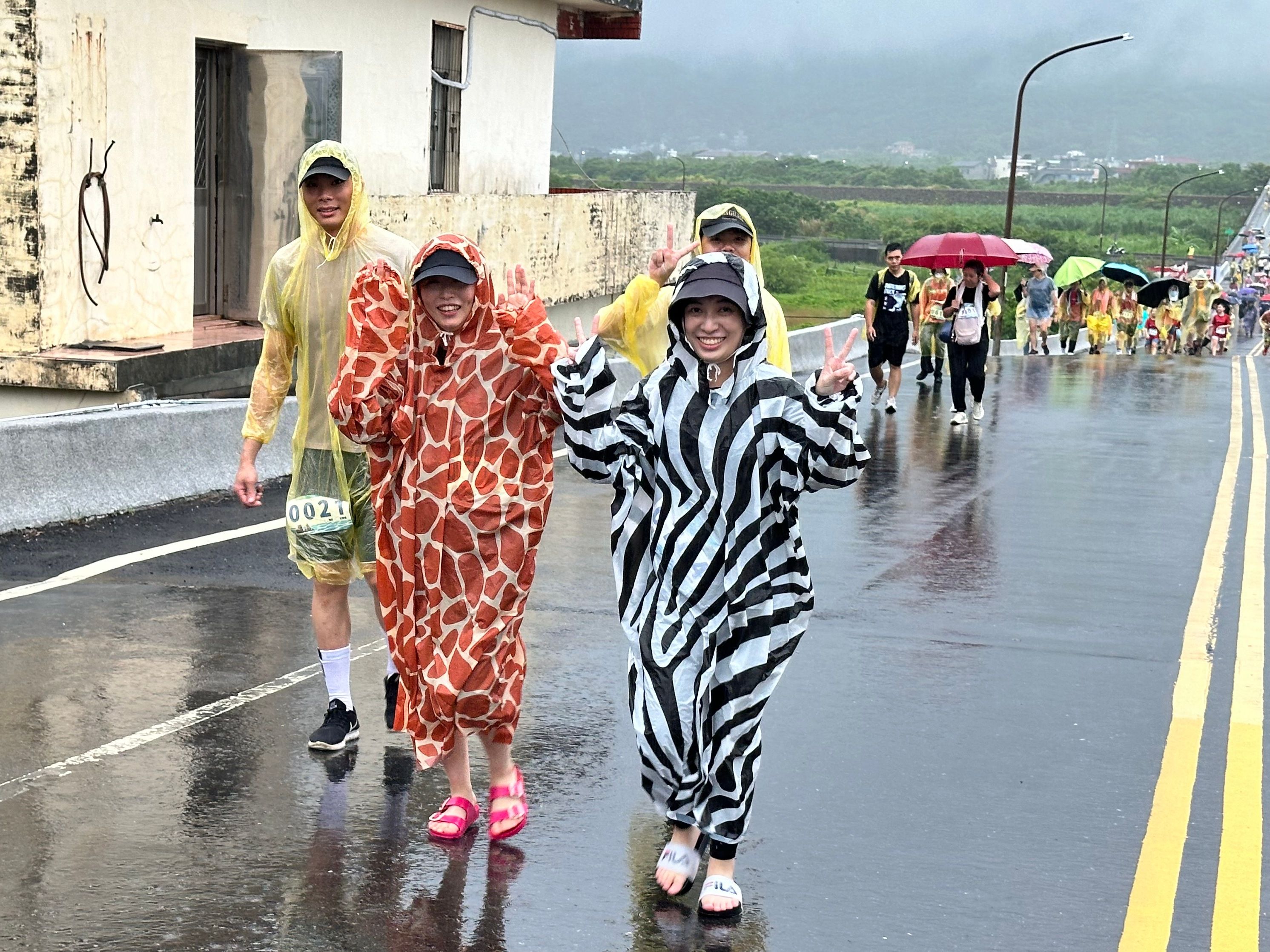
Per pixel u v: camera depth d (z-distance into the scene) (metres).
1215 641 8.18
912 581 9.45
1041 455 15.45
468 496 4.98
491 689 5.04
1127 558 10.37
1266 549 10.80
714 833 4.71
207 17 14.89
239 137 15.78
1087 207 194.38
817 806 5.63
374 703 6.68
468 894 4.79
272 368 6.25
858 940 4.55
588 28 26.92
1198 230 174.75
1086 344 47.25
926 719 6.68
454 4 20.88
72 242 13.00
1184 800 5.78
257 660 7.18
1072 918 4.73
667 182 191.38
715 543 4.64
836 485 4.64
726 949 4.47
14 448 9.64
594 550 10.09
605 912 4.70
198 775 5.72
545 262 22.27
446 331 4.98
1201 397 21.80
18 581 8.48
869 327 18.92
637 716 4.67
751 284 4.58
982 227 127.38
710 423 4.62
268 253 15.86
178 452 11.02
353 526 6.00
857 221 131.25
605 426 4.73
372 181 19.02
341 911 4.64
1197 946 4.56
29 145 12.43
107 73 13.30
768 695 4.73
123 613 7.90
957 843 5.31
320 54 15.48
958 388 17.83
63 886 4.73
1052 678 7.39
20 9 12.27
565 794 5.69
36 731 6.11
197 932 4.46
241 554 9.36
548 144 25.03
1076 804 5.71
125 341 13.80
